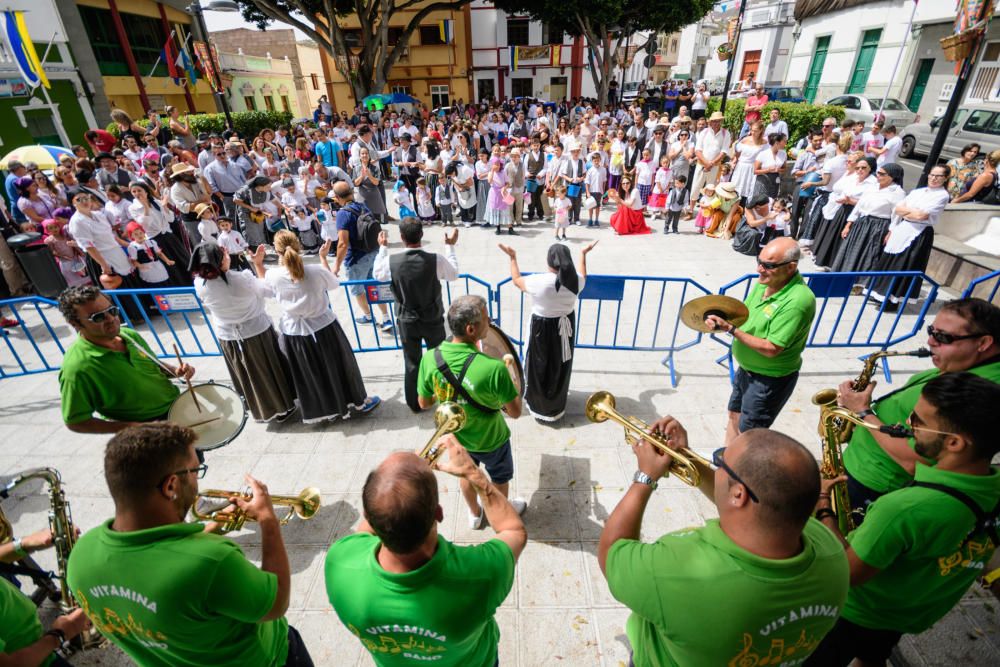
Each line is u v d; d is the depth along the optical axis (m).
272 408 4.45
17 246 6.92
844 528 2.35
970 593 2.94
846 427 2.58
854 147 10.31
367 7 20.64
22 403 5.21
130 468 1.46
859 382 2.66
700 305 3.44
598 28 25.08
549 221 11.64
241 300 3.98
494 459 3.20
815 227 8.66
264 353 4.26
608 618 2.90
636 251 9.27
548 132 16.44
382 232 5.26
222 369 5.69
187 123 16.88
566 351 4.12
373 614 1.41
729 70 14.01
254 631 1.75
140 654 1.69
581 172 11.00
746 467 1.23
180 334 6.50
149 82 21.44
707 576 1.27
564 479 3.91
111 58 19.47
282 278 3.94
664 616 1.32
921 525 1.61
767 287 3.43
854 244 6.94
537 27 33.12
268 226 9.43
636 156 14.15
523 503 3.63
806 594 1.25
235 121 18.94
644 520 3.53
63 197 7.99
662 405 4.82
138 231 6.72
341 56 20.42
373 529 1.31
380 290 5.25
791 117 13.89
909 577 1.76
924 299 6.72
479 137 15.97
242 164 10.41
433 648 1.48
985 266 6.33
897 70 17.78
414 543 1.30
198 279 3.86
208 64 12.18
